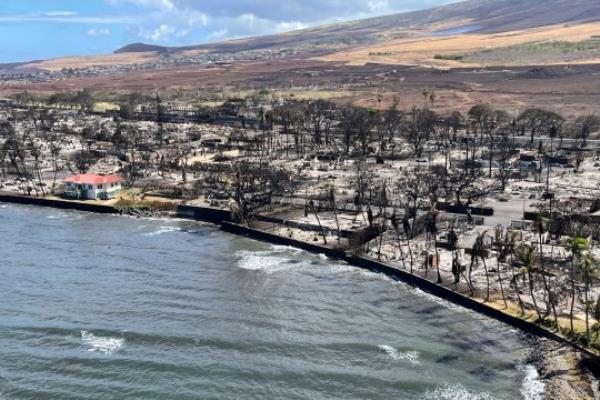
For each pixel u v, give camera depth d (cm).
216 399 10881
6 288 15825
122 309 14500
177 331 13362
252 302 14962
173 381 11425
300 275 16838
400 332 13338
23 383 11362
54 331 13325
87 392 11094
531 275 14475
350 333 13300
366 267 17350
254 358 12238
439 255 17362
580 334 12475
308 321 13900
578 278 15000
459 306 14600
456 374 11625
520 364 11962
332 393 11044
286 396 10956
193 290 15738
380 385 11269
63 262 17938
